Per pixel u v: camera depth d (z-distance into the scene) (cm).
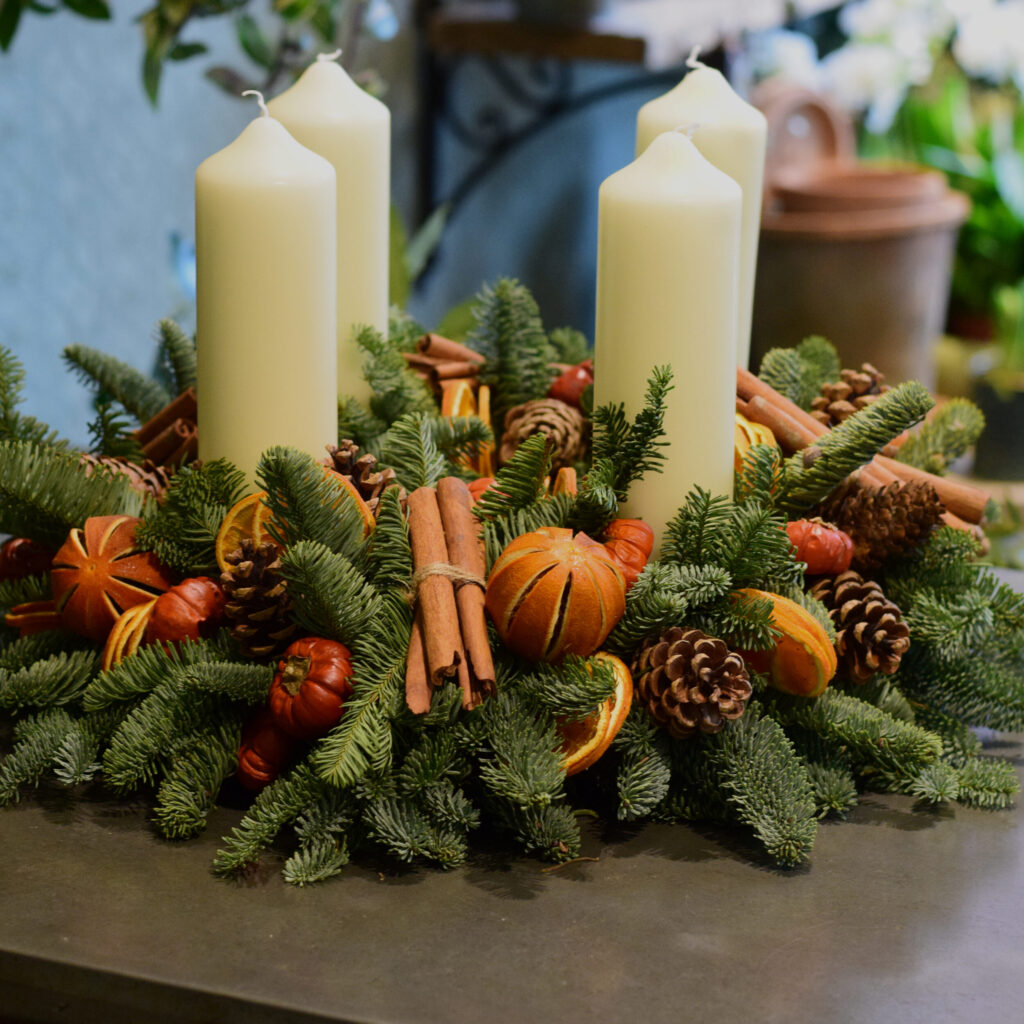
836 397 148
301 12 214
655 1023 117
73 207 265
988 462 355
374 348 145
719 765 129
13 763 130
